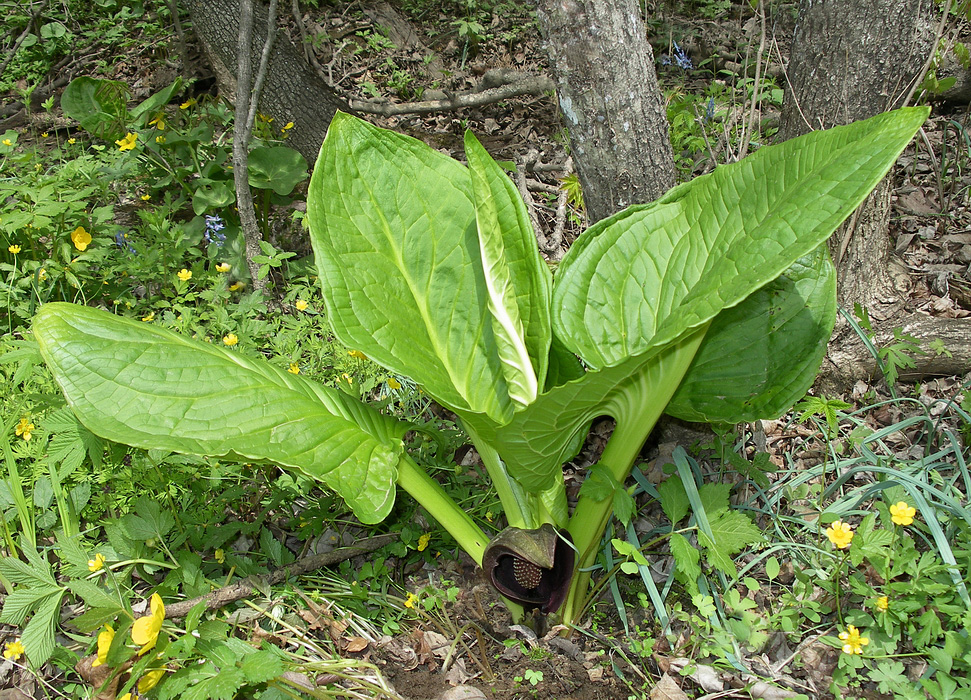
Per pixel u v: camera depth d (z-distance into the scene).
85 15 7.72
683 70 5.91
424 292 2.34
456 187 2.36
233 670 1.94
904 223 4.16
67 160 5.26
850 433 3.06
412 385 3.24
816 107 3.10
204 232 4.28
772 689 2.21
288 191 4.18
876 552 2.15
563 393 1.87
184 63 5.85
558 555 2.31
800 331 2.34
